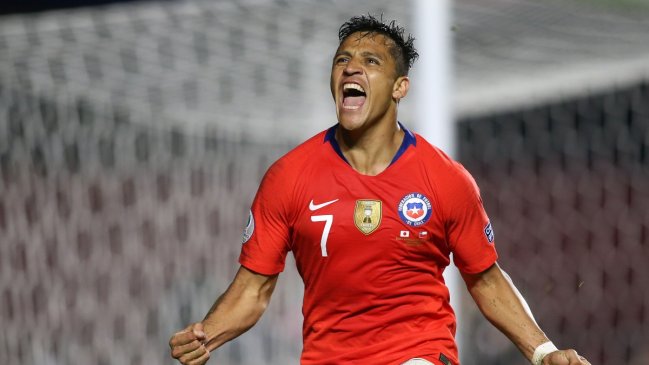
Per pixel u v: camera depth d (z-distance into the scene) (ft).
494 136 105.09
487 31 91.30
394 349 41.37
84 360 88.63
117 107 90.07
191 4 86.84
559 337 106.42
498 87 93.81
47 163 87.92
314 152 41.19
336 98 40.50
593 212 108.47
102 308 89.61
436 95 66.54
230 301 42.09
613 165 108.37
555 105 106.22
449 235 41.27
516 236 106.42
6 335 86.94
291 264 91.20
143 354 89.86
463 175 40.88
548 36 93.04
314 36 90.74
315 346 42.50
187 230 92.22
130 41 87.56
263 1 89.10
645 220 108.17
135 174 91.15
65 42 85.51
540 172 107.34
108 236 89.76
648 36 95.76
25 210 87.45
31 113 87.35
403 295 41.24
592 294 107.86
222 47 89.66
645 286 108.88
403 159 40.78
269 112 94.48
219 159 93.56
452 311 43.14
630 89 104.32
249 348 89.71
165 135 92.12
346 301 41.32
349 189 40.47
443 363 41.16
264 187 41.42
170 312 90.63
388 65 40.37
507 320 42.04
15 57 84.74
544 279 106.93
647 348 107.24
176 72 89.92
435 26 66.59
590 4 94.02
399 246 40.40
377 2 89.35
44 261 87.86
